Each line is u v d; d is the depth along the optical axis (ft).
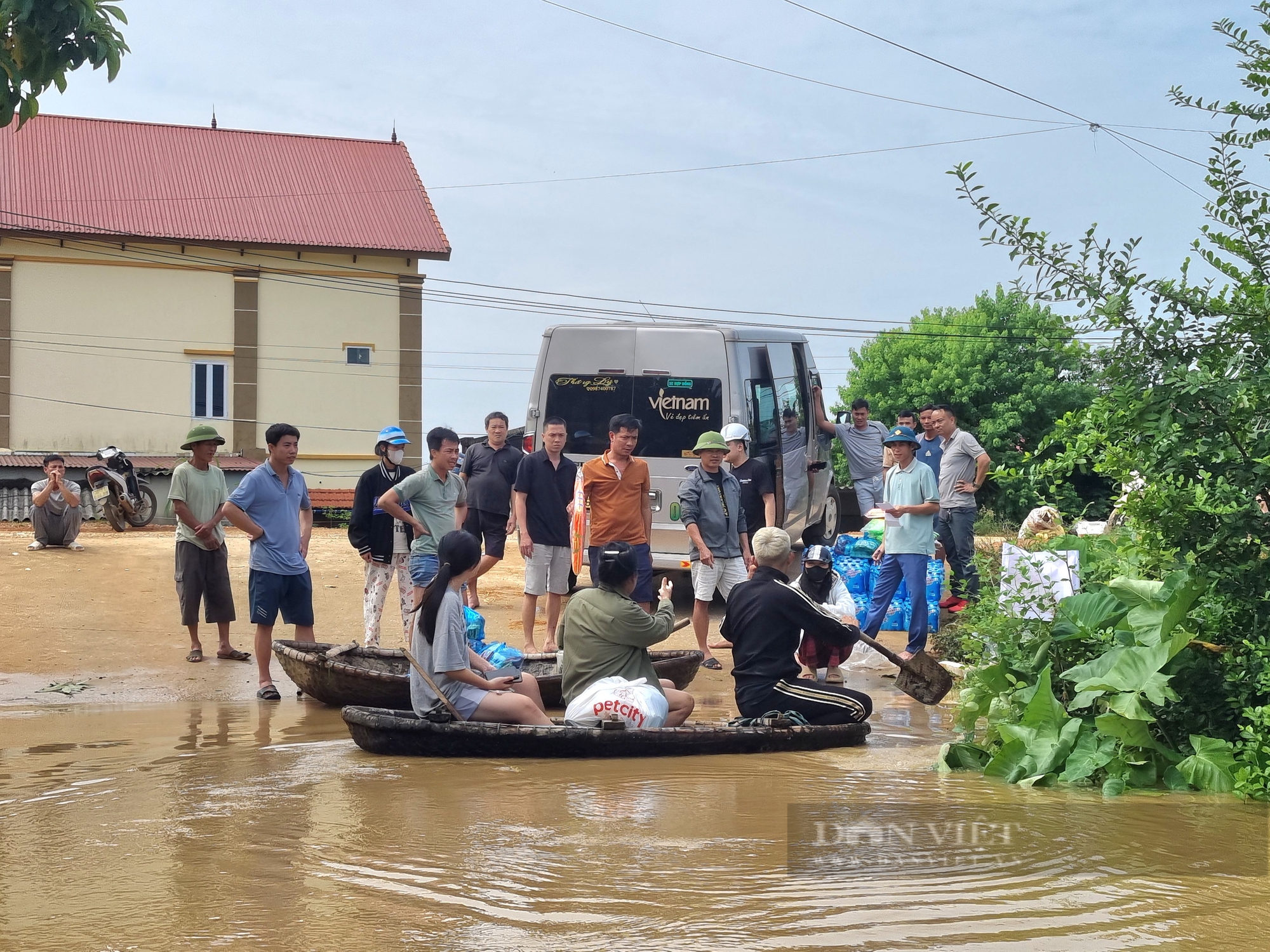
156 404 93.50
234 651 34.94
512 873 14.53
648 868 14.70
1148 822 17.24
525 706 23.67
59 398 91.40
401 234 98.63
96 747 23.85
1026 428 114.01
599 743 22.22
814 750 23.52
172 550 51.26
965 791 19.40
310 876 14.48
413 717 23.76
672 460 41.88
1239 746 19.81
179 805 18.38
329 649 31.78
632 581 24.89
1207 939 12.37
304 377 96.58
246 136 107.04
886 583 34.09
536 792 19.15
